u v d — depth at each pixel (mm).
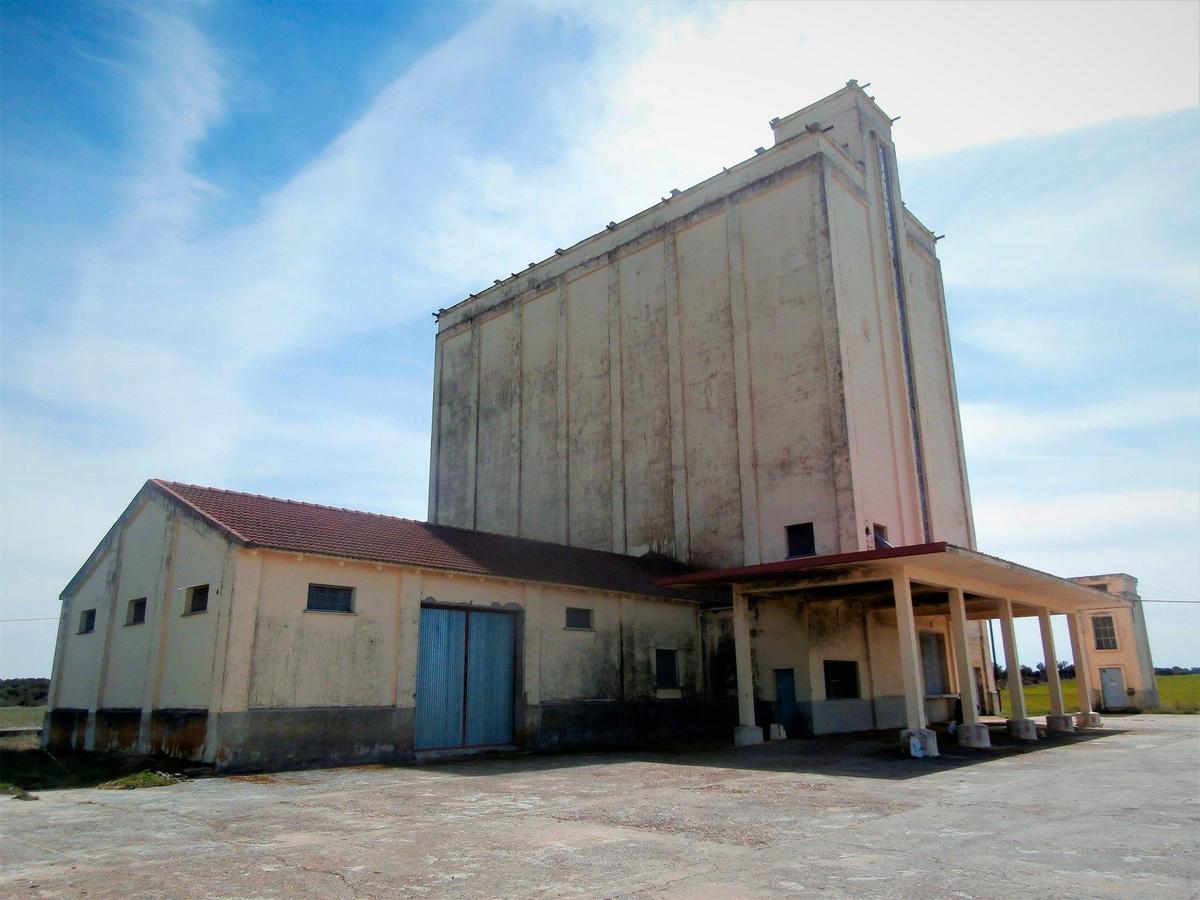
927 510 29078
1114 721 29969
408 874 7293
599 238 34281
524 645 20594
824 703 23484
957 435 34344
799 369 26562
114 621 19500
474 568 19875
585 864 7594
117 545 20078
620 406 31781
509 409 36594
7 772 15500
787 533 25906
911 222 34531
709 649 25297
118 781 13695
